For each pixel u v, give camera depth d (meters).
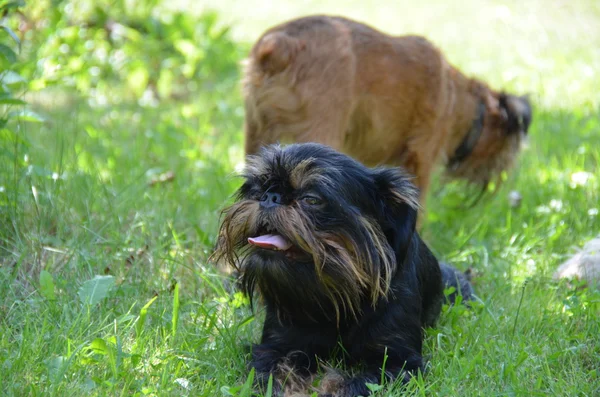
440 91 7.81
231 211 4.68
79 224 6.59
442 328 5.79
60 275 5.90
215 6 19.52
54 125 9.89
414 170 7.83
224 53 13.67
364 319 4.99
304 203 4.52
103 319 5.42
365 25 7.45
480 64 15.33
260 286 4.87
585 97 12.88
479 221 8.16
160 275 6.24
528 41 17.22
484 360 5.12
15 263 6.07
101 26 12.69
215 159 9.27
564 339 5.45
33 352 4.76
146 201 7.38
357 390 4.68
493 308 6.12
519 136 9.00
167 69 12.66
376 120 7.46
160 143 9.68
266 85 6.95
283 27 7.12
